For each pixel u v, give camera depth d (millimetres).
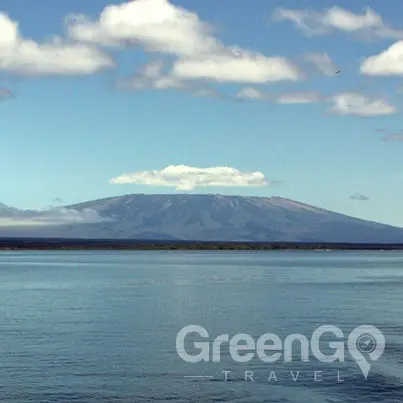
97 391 38656
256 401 37188
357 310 76250
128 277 144500
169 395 38094
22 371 43000
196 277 145625
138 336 56281
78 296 95062
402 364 45250
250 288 112312
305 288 112688
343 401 37188
